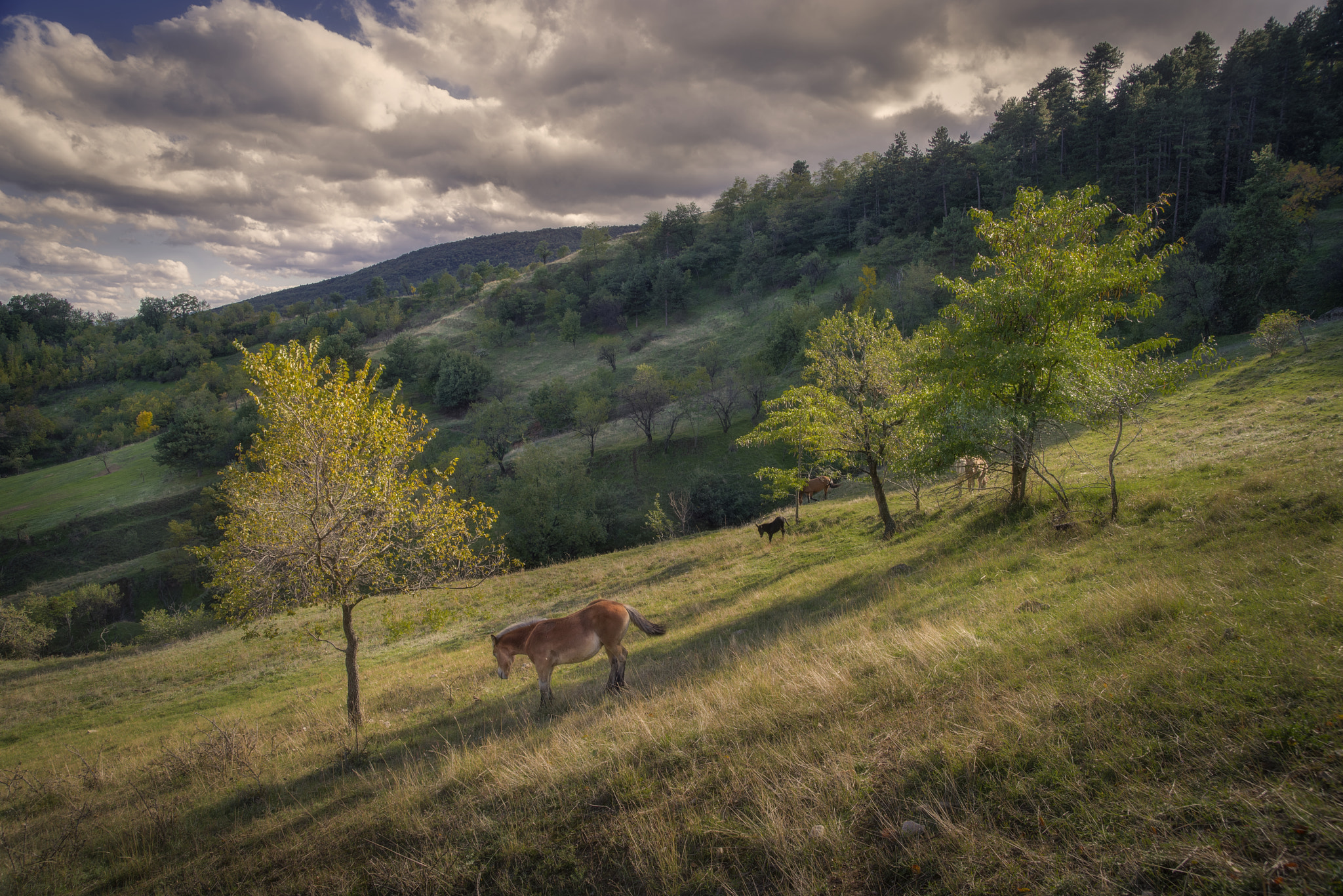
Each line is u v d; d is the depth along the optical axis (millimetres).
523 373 115375
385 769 8555
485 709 11523
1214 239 67938
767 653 9727
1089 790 3742
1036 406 14602
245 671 23203
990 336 15172
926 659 6707
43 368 169500
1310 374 24844
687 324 123938
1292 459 13297
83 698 22328
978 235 16156
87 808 8781
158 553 64875
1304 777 3361
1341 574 5914
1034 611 8086
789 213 142875
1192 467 15773
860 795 4352
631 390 77938
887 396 20844
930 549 16078
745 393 78750
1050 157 110938
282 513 11055
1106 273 13938
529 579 31672
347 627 12375
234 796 8391
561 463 64375
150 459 98500
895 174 123750
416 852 5289
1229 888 2865
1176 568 8180
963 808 3918
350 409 11680
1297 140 85062
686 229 165250
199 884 5793
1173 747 3865
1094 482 16875
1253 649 4730
